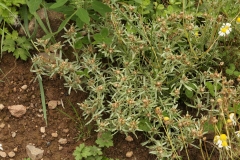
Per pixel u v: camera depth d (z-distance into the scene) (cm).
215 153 96
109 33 101
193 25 100
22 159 94
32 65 100
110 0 99
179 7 110
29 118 99
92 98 101
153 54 99
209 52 102
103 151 96
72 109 100
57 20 105
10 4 103
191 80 99
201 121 91
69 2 101
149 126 93
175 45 103
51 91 102
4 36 105
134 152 96
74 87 99
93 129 98
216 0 103
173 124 94
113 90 98
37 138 97
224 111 90
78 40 100
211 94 97
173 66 96
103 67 103
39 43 98
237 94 98
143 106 92
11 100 100
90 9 99
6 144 96
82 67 101
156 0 110
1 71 103
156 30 102
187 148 96
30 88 102
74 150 96
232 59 105
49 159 95
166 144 95
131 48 97
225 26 96
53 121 99
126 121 92
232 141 93
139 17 103
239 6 104
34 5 93
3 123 98
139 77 99
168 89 98
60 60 98
